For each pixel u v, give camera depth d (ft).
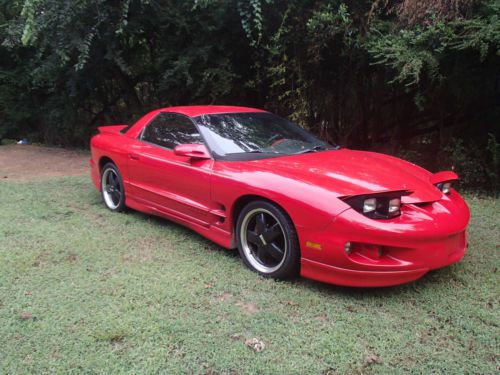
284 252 10.81
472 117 24.23
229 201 11.89
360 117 28.40
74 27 27.94
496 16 17.17
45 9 27.04
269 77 28.71
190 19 28.91
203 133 13.69
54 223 15.90
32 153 35.68
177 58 30.12
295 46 25.62
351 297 10.23
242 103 31.99
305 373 7.63
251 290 10.64
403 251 9.76
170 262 12.30
